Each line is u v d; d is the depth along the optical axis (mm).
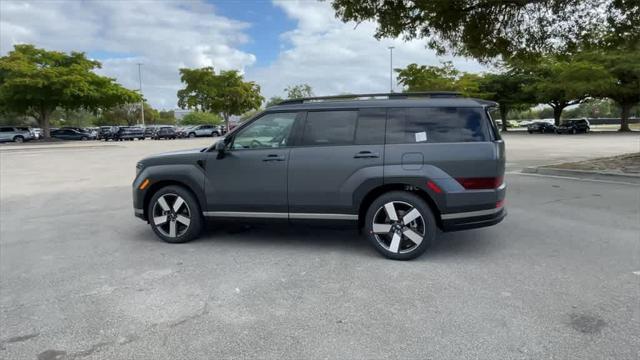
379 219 5285
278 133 5590
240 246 5879
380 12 12852
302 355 3215
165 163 6023
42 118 44469
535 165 14883
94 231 6945
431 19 13125
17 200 9984
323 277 4707
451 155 5016
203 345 3385
